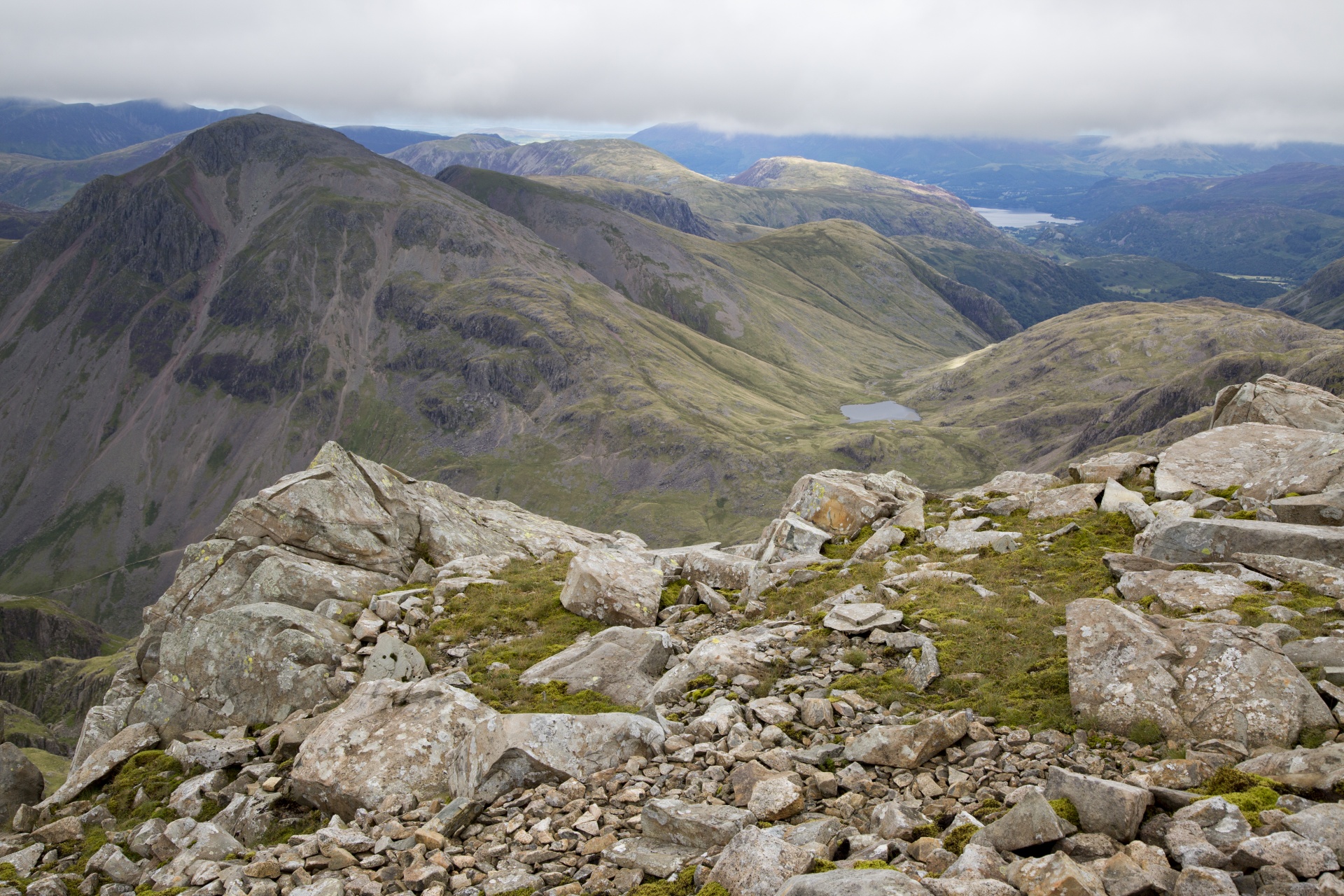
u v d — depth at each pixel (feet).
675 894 32.71
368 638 75.10
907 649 55.52
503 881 35.94
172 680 68.95
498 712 55.77
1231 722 38.93
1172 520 64.39
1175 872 27.89
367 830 44.16
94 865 47.80
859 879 27.45
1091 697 43.14
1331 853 26.61
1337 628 45.62
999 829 32.01
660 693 56.59
